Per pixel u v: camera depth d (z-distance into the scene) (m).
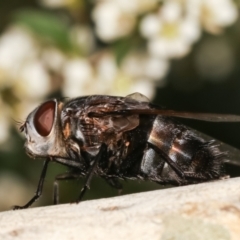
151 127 0.12
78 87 0.14
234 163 0.12
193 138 0.12
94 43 0.14
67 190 0.14
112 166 0.12
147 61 0.14
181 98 0.15
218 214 0.10
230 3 0.14
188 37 0.14
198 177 0.11
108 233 0.10
